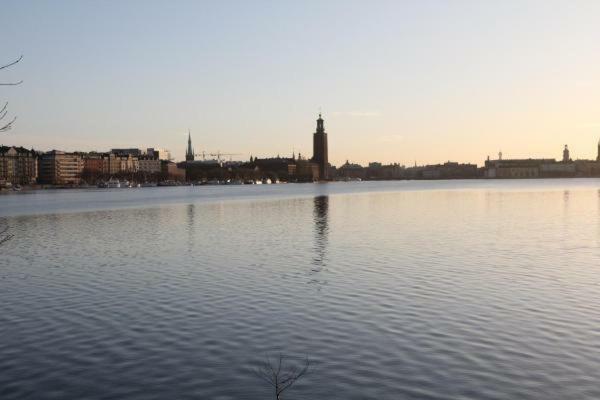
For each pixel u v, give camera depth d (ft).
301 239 212.23
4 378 76.02
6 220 329.11
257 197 604.08
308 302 111.86
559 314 100.53
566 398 67.92
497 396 68.69
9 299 118.62
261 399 69.26
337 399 68.85
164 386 73.10
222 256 173.06
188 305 111.04
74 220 321.93
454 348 84.12
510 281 128.98
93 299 117.50
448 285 125.18
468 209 363.56
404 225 260.01
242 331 93.86
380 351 83.51
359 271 143.74
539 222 269.03
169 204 481.46
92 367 79.30
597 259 158.30
